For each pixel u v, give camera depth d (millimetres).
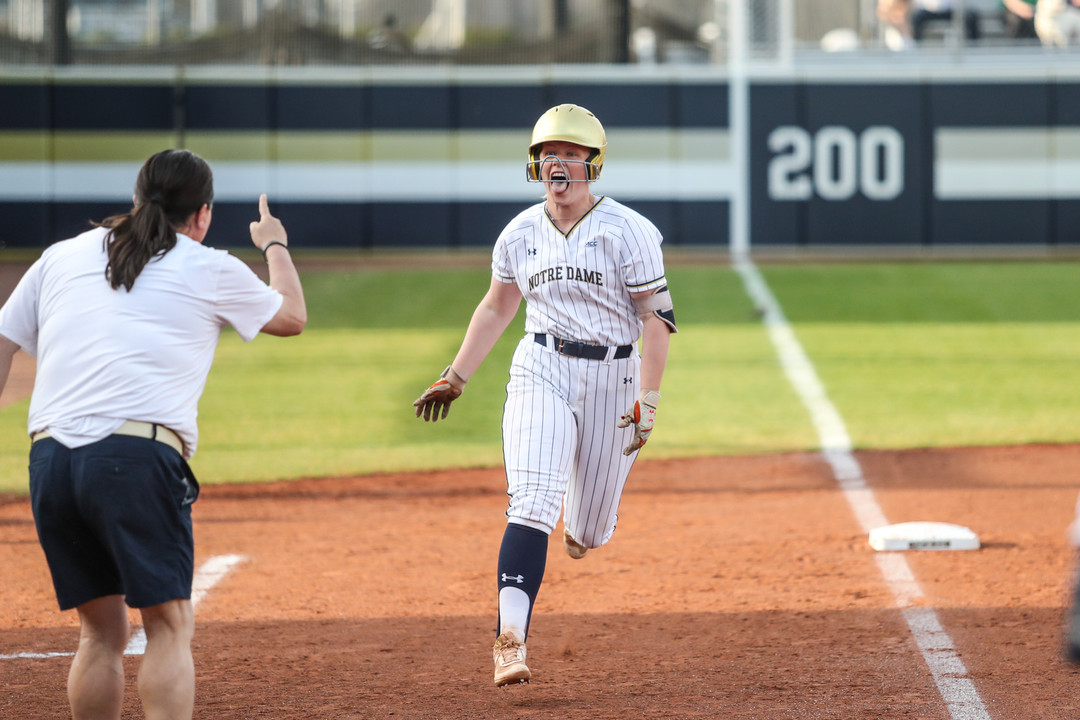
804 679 16031
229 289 12703
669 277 63906
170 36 77062
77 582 12539
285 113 73500
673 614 19219
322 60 75000
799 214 72875
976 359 44594
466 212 74125
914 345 47344
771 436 34188
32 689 16000
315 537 24703
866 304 56156
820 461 31219
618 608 19609
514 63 74812
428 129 73562
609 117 72812
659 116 72688
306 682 16203
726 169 72812
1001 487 28203
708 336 49688
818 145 72375
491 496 28406
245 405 39000
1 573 22125
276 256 13680
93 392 12094
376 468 31125
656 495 28109
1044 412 36438
